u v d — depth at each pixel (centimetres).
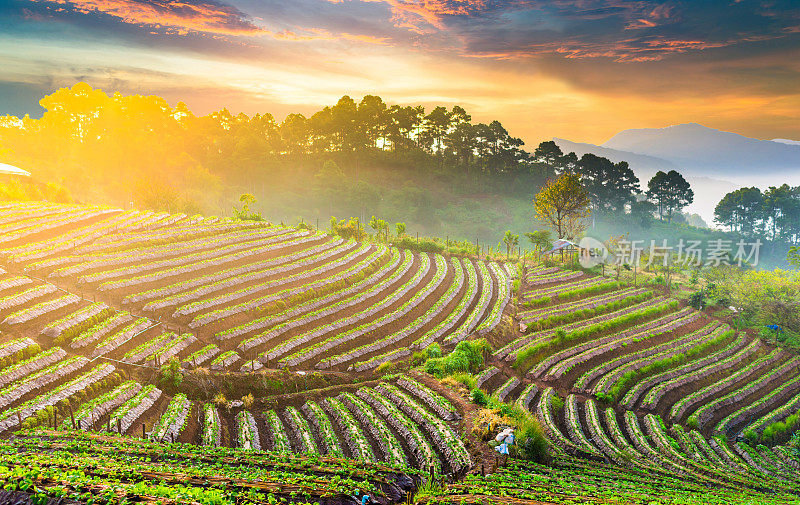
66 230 7600
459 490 2797
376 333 6294
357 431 4028
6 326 4447
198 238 8475
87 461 2473
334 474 2795
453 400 4597
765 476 4934
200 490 2052
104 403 3794
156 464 2678
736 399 6606
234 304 6116
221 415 4247
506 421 4125
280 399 4594
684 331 8388
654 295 9812
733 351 8012
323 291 7100
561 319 7994
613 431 5353
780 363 7919
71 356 4297
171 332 5100
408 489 2855
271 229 9894
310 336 5772
